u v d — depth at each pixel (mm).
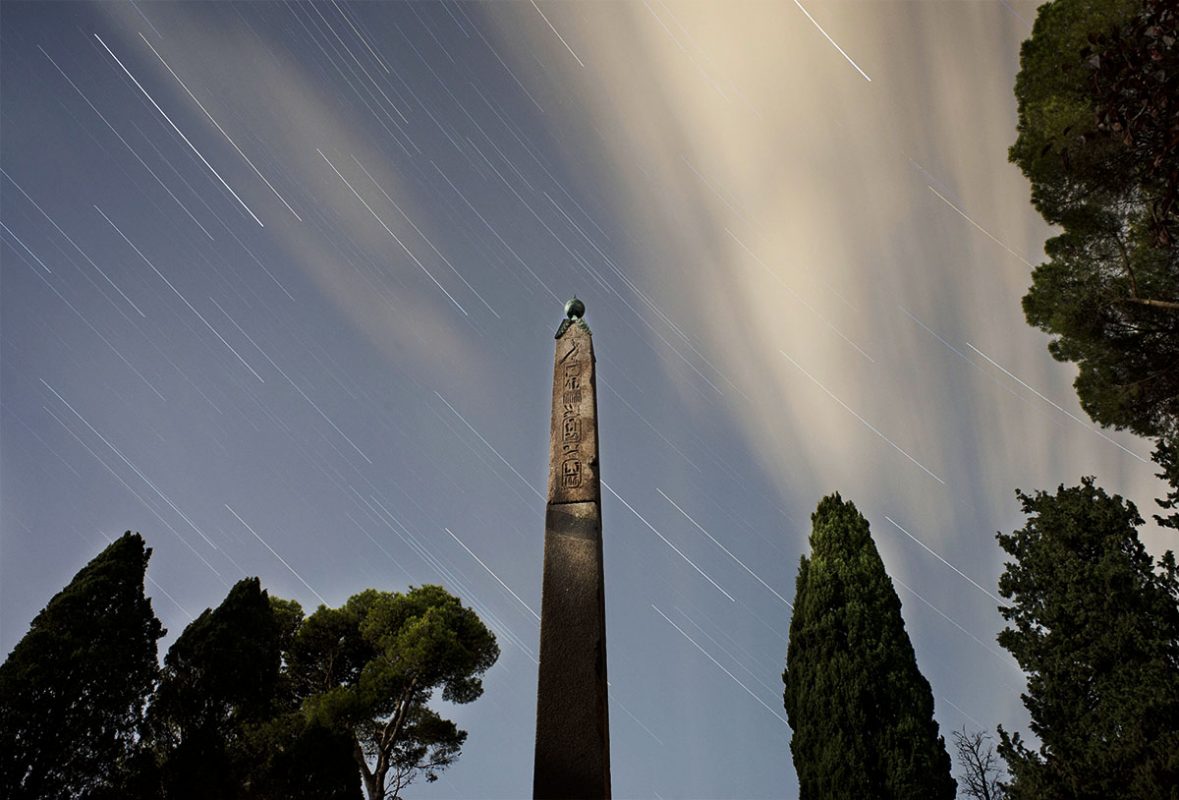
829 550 15156
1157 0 6742
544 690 7062
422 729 19141
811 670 13695
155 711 13086
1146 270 12438
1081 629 12406
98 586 12773
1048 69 11773
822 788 12500
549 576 7750
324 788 13359
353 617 20656
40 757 10891
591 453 8508
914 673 13320
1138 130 7227
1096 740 11383
